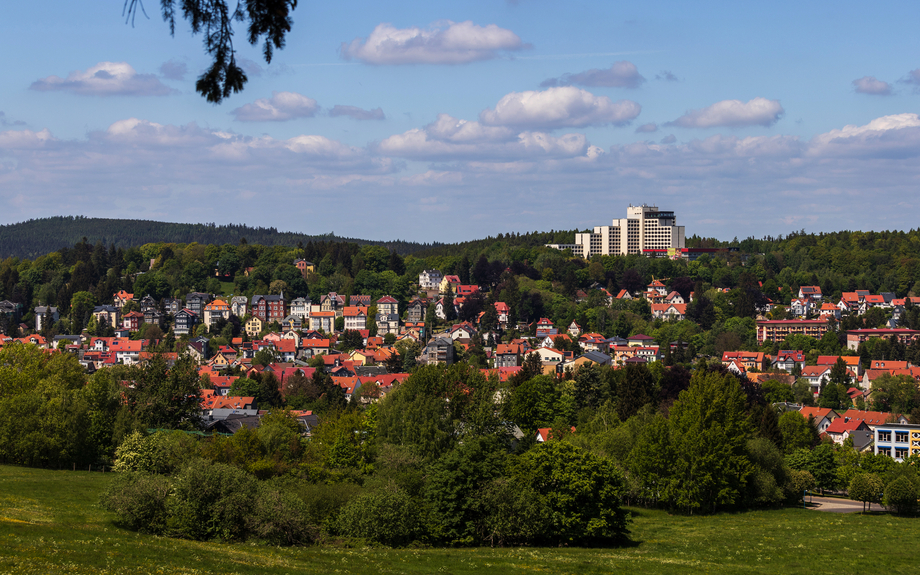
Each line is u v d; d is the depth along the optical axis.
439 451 127.50
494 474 99.19
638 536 108.00
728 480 128.62
